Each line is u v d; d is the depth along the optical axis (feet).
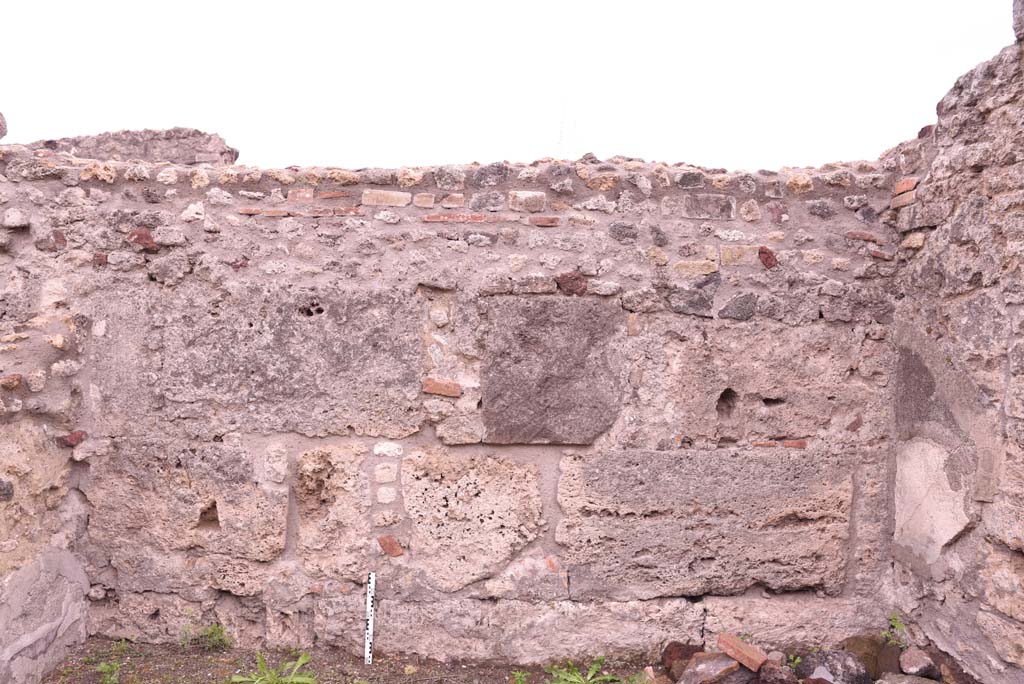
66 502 11.92
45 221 11.95
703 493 12.30
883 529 12.63
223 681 11.00
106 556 12.21
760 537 12.40
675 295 12.21
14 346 11.12
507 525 12.17
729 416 12.43
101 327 12.02
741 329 12.30
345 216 12.09
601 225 12.19
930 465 11.62
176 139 13.79
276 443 12.05
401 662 12.00
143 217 11.98
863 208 12.50
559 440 12.12
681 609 12.30
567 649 12.16
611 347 12.17
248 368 11.98
